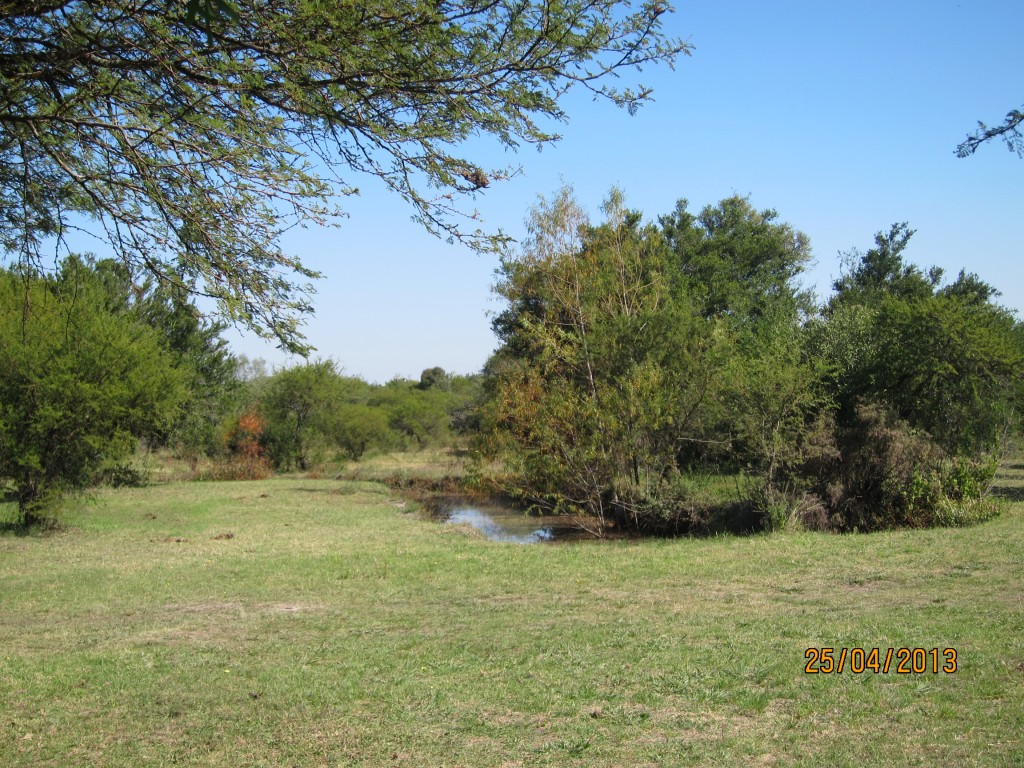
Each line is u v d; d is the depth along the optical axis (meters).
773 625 8.27
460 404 55.75
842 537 15.28
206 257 5.27
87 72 4.90
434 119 5.20
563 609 9.70
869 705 5.70
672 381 19.89
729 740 5.18
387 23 4.84
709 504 19.23
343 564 13.52
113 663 7.51
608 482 21.14
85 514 21.81
